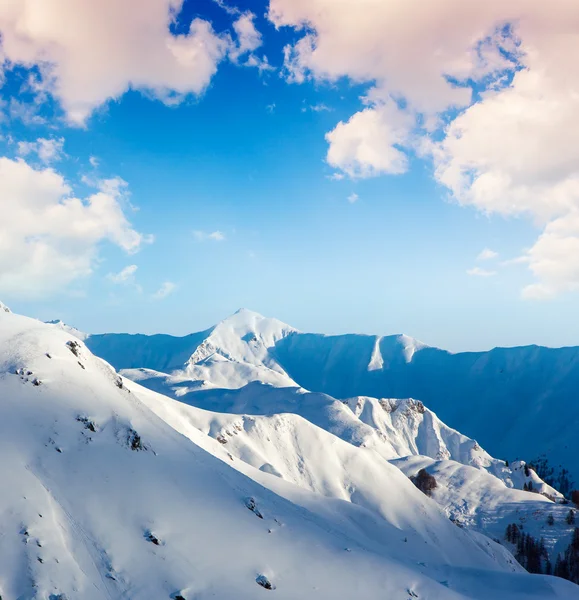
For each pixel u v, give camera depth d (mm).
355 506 98375
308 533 51469
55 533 35656
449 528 123062
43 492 38625
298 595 40656
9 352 55125
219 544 42625
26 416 46281
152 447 52625
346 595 43250
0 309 67188
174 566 37938
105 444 48188
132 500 42875
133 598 33781
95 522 38656
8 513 35438
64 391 52375
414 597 47188
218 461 60812
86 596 32188
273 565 43000
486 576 69375
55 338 60562
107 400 55531
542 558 136625
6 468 39062
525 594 63094
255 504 52156
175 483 48469
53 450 43875
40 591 31000
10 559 32312
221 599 36594
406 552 91938
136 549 38031
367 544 84375
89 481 42469
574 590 64812
